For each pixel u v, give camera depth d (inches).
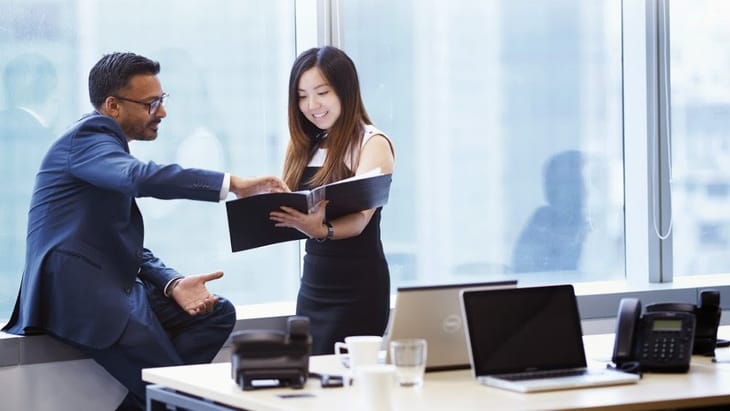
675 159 243.4
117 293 175.2
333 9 212.2
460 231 230.1
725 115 246.4
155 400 133.3
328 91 173.9
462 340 132.6
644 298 228.7
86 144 173.3
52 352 180.7
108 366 178.1
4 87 190.9
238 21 210.2
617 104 240.7
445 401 114.0
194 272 207.9
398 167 224.4
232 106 210.5
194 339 184.4
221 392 119.7
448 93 227.9
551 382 121.2
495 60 231.3
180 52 205.5
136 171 166.6
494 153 231.9
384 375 107.9
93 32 197.5
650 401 113.5
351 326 172.9
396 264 224.8
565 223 237.9
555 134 236.4
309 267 176.6
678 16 241.3
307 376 122.6
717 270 249.1
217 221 209.2
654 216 239.1
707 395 116.3
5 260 192.1
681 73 242.4
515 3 232.4
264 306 211.5
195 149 207.3
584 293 226.2
